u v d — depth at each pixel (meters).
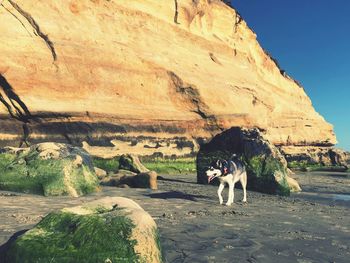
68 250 4.38
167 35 33.28
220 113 32.62
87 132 24.88
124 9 30.00
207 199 12.67
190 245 6.19
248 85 38.75
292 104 51.78
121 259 4.27
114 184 16.22
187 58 33.56
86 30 26.30
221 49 39.25
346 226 8.59
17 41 22.53
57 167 12.24
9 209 8.66
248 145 17.19
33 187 11.98
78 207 5.18
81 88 24.91
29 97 22.64
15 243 4.57
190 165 29.77
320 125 54.00
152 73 29.36
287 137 47.06
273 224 8.39
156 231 4.82
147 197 12.37
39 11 24.08
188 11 35.66
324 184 23.39
